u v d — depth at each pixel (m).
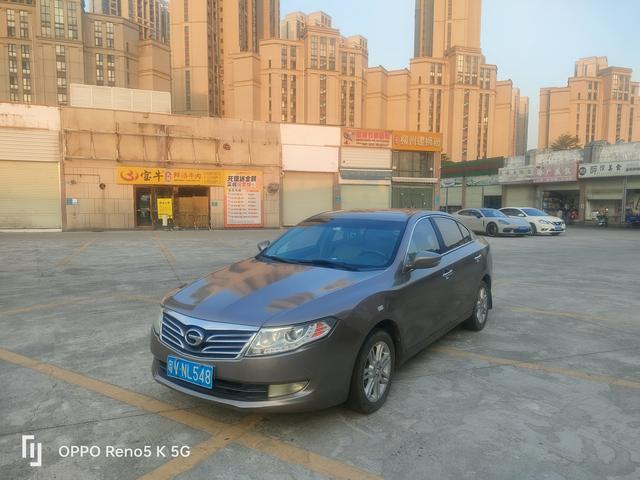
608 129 86.31
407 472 2.66
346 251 4.12
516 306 7.05
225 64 123.62
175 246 15.09
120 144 22.97
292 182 26.66
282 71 112.12
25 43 102.88
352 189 27.77
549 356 4.73
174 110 117.50
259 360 2.83
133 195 23.41
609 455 2.87
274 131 25.91
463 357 4.67
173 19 115.69
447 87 113.31
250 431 3.13
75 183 22.36
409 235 4.23
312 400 2.92
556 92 87.75
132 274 9.51
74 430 3.13
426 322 4.16
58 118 22.02
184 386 3.12
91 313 6.30
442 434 3.10
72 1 104.25
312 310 3.02
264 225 25.92
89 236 19.09
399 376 4.15
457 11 129.00
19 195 21.77
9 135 21.31
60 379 4.00
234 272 3.92
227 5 121.19
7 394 3.69
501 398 3.70
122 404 3.53
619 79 85.44
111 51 109.19
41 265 10.66
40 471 2.64
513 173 41.69
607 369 4.37
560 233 24.62
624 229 30.06
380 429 3.17
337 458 2.80
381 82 116.88
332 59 113.88
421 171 29.42
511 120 113.94
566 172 36.19
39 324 5.74
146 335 5.30
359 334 3.15
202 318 3.04
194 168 24.44
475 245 5.59
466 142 110.69
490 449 2.92
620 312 6.67
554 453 2.88
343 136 27.22
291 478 2.60
